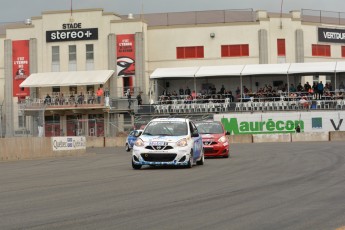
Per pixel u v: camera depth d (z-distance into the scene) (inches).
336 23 2760.8
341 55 2751.0
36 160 1184.8
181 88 2389.3
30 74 2632.9
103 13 2593.5
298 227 346.3
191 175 704.4
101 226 354.6
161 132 832.3
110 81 2571.4
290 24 2623.0
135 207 435.5
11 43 2655.0
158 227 348.5
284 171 737.6
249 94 2252.7
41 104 2391.7
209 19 2696.9
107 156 1310.3
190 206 436.8
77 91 2541.8
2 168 957.8
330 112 2116.1
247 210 414.0
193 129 861.2
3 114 2620.6
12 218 391.2
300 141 1914.4
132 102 2326.5
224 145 1048.2
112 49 2578.7
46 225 361.1
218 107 2204.7
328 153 1104.2
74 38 2610.7
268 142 1913.1
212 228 344.2
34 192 554.6
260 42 2596.0
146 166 873.5
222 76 2304.4
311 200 462.9
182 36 2640.3
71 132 2377.0
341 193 505.0
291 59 2623.0
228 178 658.2
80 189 571.2
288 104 2155.5
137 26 2566.4
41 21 2640.3
